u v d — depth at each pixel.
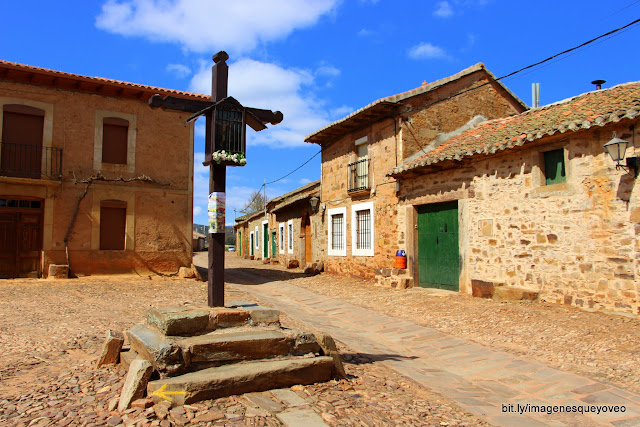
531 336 7.28
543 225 9.46
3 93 13.48
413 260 13.11
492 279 10.55
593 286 8.48
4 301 10.23
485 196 10.84
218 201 5.44
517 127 11.13
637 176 7.87
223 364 4.46
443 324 8.64
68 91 14.34
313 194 18.98
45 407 3.87
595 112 8.91
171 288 13.32
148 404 3.75
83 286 12.79
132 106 15.23
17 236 13.79
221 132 5.42
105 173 14.69
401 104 13.52
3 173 13.34
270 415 3.78
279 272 19.88
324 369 4.85
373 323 9.27
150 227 15.29
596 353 6.23
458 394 5.08
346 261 16.27
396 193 13.74
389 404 4.43
